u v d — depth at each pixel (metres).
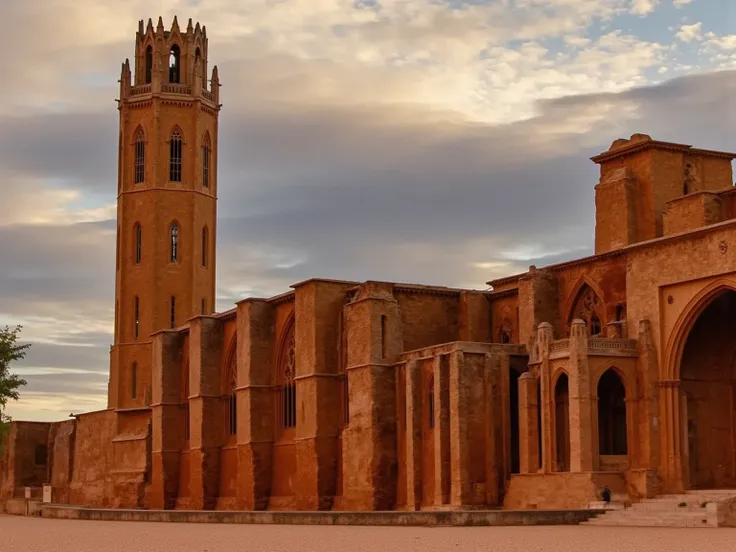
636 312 78.69
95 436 138.75
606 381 81.56
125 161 140.75
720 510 62.38
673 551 45.56
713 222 83.38
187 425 123.00
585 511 67.50
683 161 91.81
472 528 62.47
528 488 78.25
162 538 58.66
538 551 46.22
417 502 86.38
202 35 143.25
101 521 86.44
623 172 91.75
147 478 127.00
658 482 74.25
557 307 89.75
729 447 79.75
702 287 74.31
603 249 92.50
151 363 136.38
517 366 85.94
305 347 98.94
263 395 107.44
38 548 52.25
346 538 55.53
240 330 109.00
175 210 138.75
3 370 117.00
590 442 74.81
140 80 141.38
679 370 76.25
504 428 83.69
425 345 96.56
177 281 138.00
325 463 96.69
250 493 105.75
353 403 92.75
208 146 142.75
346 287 99.50
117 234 142.25
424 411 87.62
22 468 157.12
